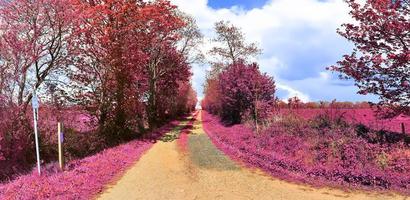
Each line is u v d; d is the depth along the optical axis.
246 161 17.44
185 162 18.14
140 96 33.50
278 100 28.50
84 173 14.51
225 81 36.56
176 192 12.15
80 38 24.28
